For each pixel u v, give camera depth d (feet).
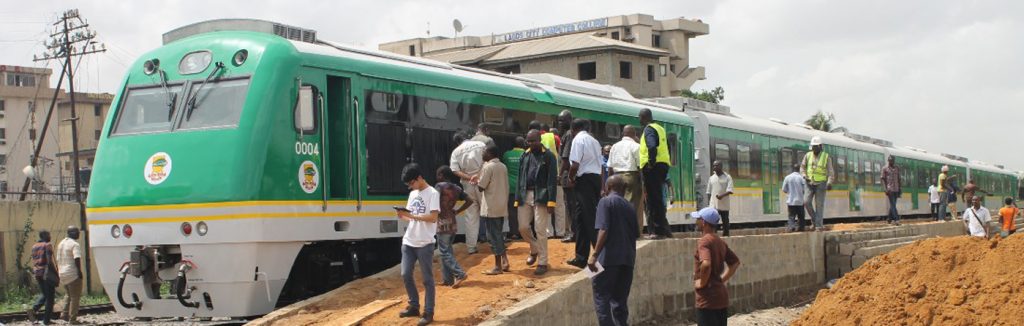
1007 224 83.05
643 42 239.50
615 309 37.42
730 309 58.49
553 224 54.44
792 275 67.51
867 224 93.76
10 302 73.15
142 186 42.14
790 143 97.19
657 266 49.42
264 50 41.91
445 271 41.50
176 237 41.09
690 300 52.70
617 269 37.32
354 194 44.09
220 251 40.22
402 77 47.21
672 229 73.51
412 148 47.44
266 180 40.37
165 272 41.88
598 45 205.36
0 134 213.66
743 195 84.89
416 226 36.40
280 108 41.27
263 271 40.45
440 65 51.90
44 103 219.61
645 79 213.87
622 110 65.41
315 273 45.47
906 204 130.72
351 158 44.04
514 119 54.65
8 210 77.41
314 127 42.73
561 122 49.11
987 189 178.09
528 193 44.16
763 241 63.26
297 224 41.37
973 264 44.06
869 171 116.88
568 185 45.47
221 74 42.42
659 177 50.67
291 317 37.73
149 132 42.96
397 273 43.70
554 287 40.55
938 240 46.73
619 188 37.88
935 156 150.30
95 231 43.42
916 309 42.22
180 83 43.32
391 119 46.39
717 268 35.76
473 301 39.11
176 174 41.42
